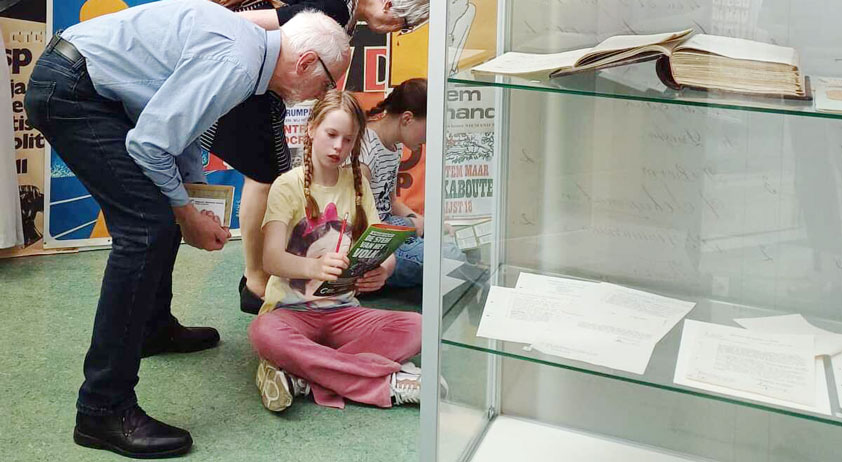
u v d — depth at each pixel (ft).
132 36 5.96
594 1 4.80
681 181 4.99
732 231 4.93
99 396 6.12
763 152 4.76
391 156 9.19
